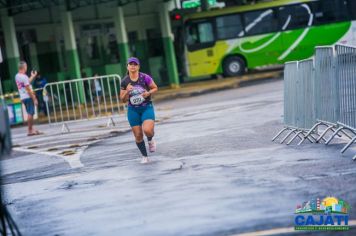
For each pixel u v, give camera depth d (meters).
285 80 16.02
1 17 35.00
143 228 8.45
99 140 20.05
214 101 29.83
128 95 13.71
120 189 11.35
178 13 42.84
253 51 42.25
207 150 14.81
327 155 12.50
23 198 11.88
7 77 35.81
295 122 15.19
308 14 42.44
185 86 41.47
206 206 9.24
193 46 42.28
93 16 42.16
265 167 11.86
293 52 42.59
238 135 16.80
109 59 42.94
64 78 39.91
